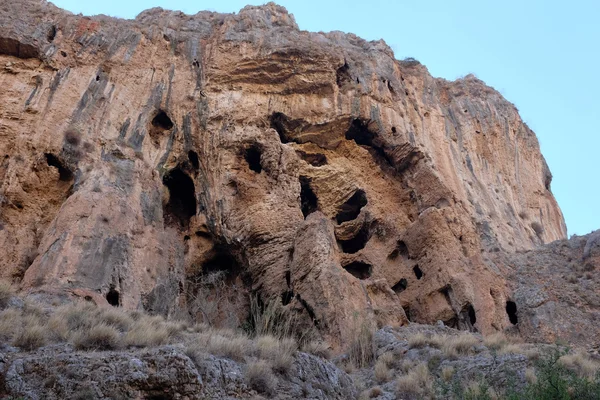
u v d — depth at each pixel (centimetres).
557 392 1299
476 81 4244
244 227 2583
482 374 1619
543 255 2862
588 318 2303
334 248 2411
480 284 2459
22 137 2627
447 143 3469
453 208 2866
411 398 1595
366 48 3681
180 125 2967
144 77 3116
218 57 3231
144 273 2327
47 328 1456
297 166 2806
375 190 3022
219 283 2589
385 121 3161
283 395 1360
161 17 3597
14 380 1163
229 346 1441
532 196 3750
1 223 2398
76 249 2164
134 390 1162
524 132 4116
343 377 1603
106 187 2488
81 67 3006
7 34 2916
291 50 3198
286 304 2411
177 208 2889
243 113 2994
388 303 2325
